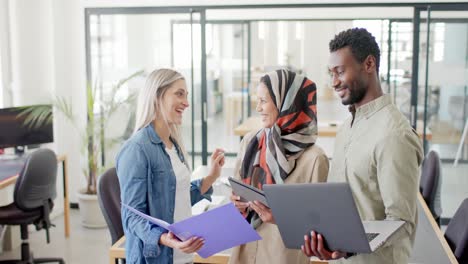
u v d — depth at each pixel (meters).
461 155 5.52
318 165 1.98
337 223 1.49
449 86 5.38
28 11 5.14
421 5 5.06
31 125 4.88
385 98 1.73
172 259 2.05
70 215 5.54
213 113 7.30
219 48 7.25
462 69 5.33
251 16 6.43
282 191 1.55
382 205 1.74
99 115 5.44
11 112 4.73
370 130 1.72
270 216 1.81
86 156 5.51
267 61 7.34
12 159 4.76
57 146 5.57
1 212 3.99
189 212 2.16
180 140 2.19
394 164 1.62
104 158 5.41
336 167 1.86
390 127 1.66
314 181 1.97
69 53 5.54
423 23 5.12
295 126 2.02
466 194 5.38
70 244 4.72
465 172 5.53
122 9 5.43
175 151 2.16
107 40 5.58
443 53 5.28
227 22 6.88
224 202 2.93
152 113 2.04
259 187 2.09
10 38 5.12
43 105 4.94
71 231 5.06
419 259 2.22
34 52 5.23
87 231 5.06
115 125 5.46
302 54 6.98
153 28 5.58
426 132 5.27
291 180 2.01
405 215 1.63
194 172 3.73
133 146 1.98
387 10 5.68
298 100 2.01
